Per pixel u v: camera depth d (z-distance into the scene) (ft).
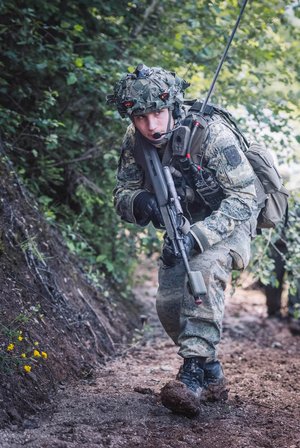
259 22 26.66
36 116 25.26
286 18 27.63
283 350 26.81
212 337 16.34
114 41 26.14
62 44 24.08
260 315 33.32
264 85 27.40
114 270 29.07
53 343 19.40
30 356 17.56
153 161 16.44
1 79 23.67
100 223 28.96
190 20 25.61
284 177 26.66
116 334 24.63
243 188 16.25
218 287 16.47
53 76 25.76
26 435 14.78
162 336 27.04
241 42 26.99
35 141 25.90
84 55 26.89
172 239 15.94
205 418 16.49
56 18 25.70
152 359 23.20
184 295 16.42
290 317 32.14
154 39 27.12
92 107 27.14
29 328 18.67
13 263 20.47
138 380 19.75
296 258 24.48
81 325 21.97
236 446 14.84
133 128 17.08
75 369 19.47
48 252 22.84
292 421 16.74
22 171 24.03
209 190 16.53
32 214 23.09
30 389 16.63
